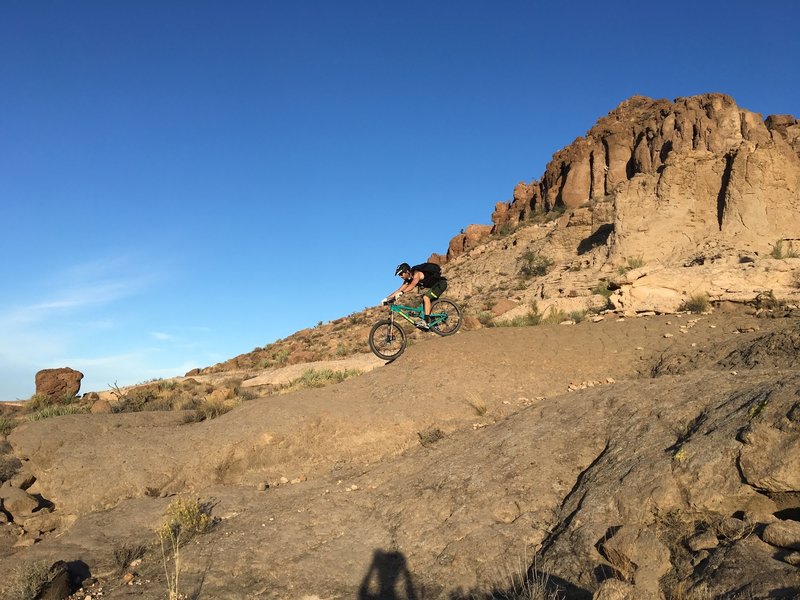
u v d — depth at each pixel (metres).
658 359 14.61
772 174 36.31
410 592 6.92
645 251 37.16
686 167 38.31
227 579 7.68
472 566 7.02
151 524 9.84
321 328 55.75
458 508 8.20
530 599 5.95
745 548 5.62
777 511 6.18
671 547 6.14
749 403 7.23
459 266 66.50
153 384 30.56
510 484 8.29
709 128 65.75
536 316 24.61
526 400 12.63
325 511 9.34
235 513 9.93
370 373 15.18
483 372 14.25
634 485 6.96
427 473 9.52
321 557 7.89
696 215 37.34
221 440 12.27
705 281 19.83
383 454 11.62
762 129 65.38
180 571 8.04
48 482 11.58
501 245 64.00
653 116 73.06
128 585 7.91
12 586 8.04
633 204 38.94
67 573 8.15
